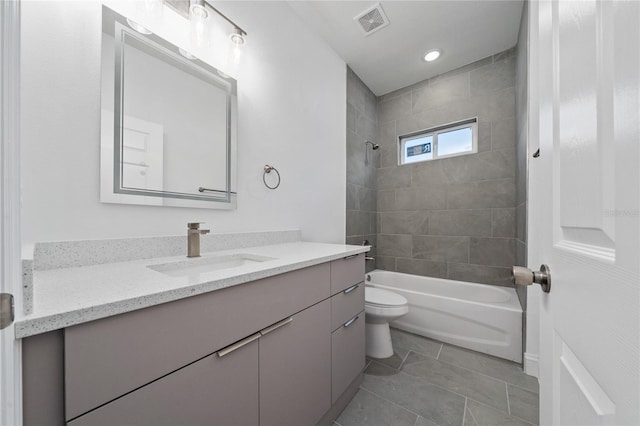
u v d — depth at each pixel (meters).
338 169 2.32
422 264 2.70
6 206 0.34
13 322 0.36
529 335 1.58
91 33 0.91
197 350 0.65
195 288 0.63
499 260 2.29
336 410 1.24
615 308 0.29
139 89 1.03
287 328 0.94
